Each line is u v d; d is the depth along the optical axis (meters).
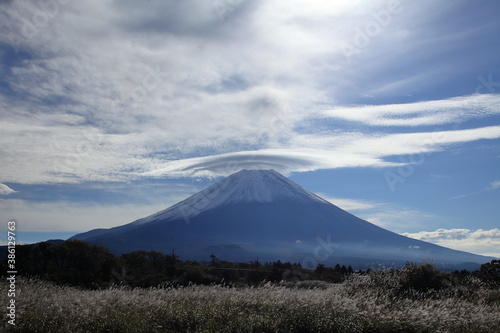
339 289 17.94
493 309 14.48
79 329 10.63
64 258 27.20
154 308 12.66
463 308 13.45
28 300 12.28
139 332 10.64
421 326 11.93
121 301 13.36
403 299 16.41
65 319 11.10
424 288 18.00
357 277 18.66
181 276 30.00
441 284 18.20
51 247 27.23
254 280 30.19
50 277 23.95
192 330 11.17
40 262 26.36
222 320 11.57
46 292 14.75
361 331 11.30
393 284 17.83
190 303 13.76
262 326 10.95
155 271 31.73
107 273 28.80
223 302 13.59
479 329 12.48
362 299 14.62
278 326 11.16
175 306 12.85
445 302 14.52
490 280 22.56
